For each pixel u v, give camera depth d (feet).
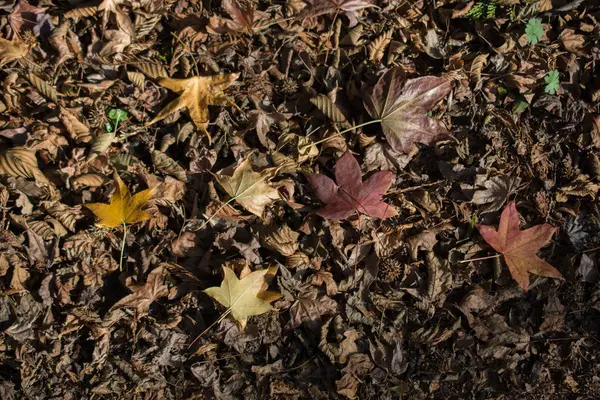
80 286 3.75
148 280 3.74
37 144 3.72
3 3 3.76
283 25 3.93
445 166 3.94
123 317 3.75
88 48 3.81
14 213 3.73
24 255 3.72
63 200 3.76
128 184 3.80
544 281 3.95
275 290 3.81
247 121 3.87
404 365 3.84
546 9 4.07
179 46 3.85
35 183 3.73
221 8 3.89
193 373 3.75
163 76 3.83
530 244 3.90
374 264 3.87
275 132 3.90
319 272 3.84
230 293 3.71
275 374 3.80
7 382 3.70
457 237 3.94
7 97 3.75
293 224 3.87
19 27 3.77
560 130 4.05
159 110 3.86
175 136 3.85
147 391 3.76
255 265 3.81
